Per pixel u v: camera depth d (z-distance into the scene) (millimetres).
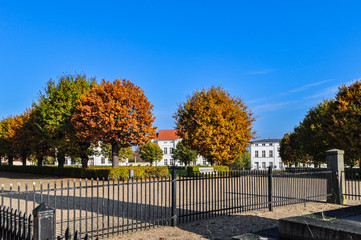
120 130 26125
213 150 30750
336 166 12508
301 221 4734
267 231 5543
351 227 4281
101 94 26812
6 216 5125
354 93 27500
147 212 10297
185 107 33562
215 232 7664
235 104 34344
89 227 8234
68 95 30141
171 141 81625
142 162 80250
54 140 30141
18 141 37500
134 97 26891
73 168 28328
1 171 45156
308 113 38938
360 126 25766
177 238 7133
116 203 12039
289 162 53938
